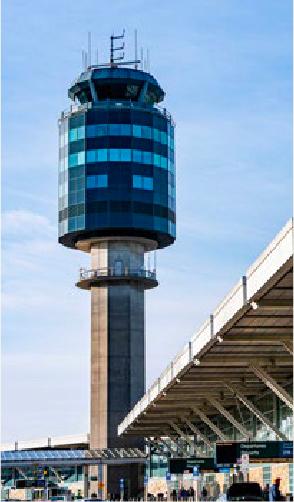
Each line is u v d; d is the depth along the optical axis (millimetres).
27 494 138000
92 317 145875
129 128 145500
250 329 48906
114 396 142000
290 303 41219
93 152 144750
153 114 147875
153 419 95625
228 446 58531
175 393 75688
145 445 140500
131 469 136250
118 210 142875
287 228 32875
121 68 149250
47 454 125812
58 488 141500
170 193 148625
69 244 150625
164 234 145875
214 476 94062
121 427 109500
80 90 151000
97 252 146625
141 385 143750
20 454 124000
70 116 147375
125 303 144625
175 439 106812
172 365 67312
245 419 84250
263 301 41094
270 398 75938
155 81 151250
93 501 84312
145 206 144250
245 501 52719
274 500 61531
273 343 53188
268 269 36344
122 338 143750
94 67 151000
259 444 58094
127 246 145500
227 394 77688
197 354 56688
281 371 65750
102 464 127562
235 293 43500
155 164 146625
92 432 142625
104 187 143625
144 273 145625
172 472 73812
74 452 127688
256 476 79562
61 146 148625
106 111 145625
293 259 32875
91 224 142750
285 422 72000
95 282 146125
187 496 91812
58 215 147500
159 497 102500
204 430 101812
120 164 144375
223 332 49500
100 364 143500
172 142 151625
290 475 70750
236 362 59906
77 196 144500
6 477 149250
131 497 132500
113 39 152125
